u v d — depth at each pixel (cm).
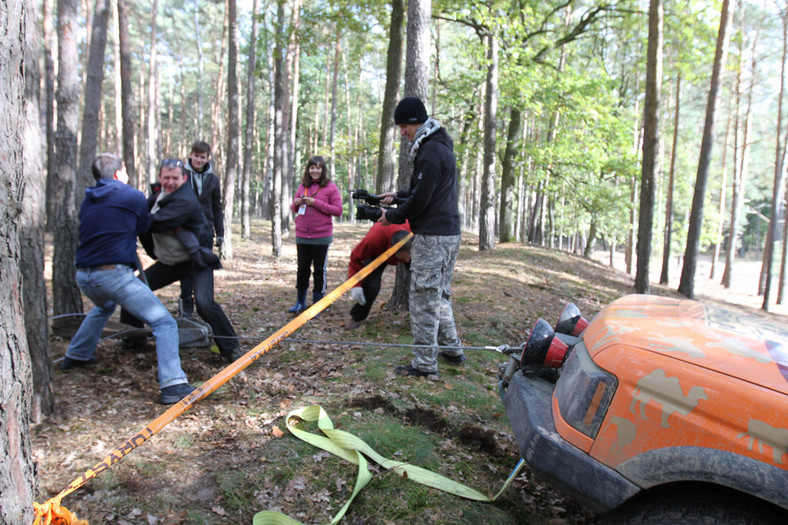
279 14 1413
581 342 259
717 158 3838
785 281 2477
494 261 1444
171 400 382
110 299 394
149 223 427
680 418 197
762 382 193
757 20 2561
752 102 2823
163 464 304
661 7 1230
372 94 5397
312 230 658
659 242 3241
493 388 445
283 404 391
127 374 439
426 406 394
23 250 330
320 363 488
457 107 2036
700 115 3691
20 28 165
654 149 1278
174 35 4353
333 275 1133
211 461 311
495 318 697
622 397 211
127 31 1307
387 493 289
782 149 2977
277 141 1930
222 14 3638
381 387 422
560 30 2200
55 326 517
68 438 325
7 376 158
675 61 1836
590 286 1409
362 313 602
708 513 189
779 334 243
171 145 6028
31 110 324
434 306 434
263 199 3803
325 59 3844
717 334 231
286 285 970
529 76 1664
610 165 1942
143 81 3716
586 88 1716
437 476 303
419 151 419
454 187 432
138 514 261
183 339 459
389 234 563
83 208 394
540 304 905
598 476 210
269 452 321
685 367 204
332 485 294
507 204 2134
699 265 4875
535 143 2019
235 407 385
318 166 657
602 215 2172
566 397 234
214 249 1531
